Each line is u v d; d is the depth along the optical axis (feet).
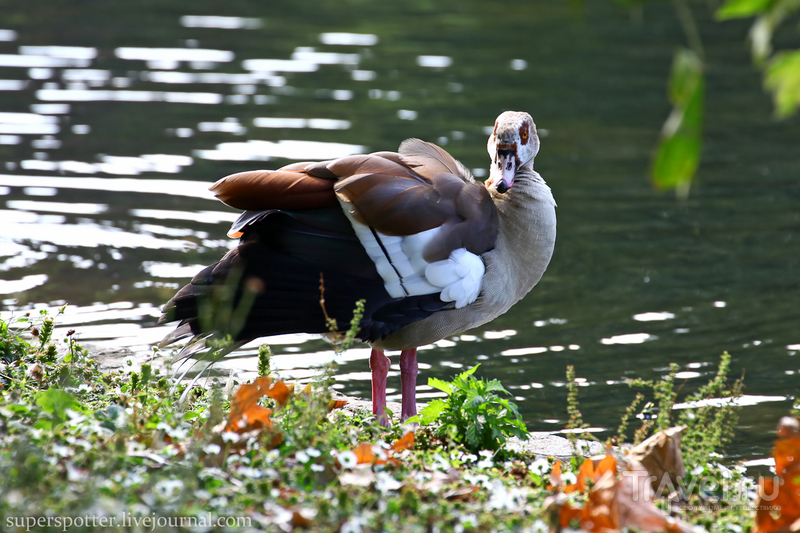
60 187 58.13
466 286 30.30
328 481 21.63
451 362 39.73
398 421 31.22
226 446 21.72
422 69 94.99
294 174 29.45
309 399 25.86
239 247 28.91
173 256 48.57
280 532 18.44
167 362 27.94
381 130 73.15
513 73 95.25
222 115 75.51
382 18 118.01
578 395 36.17
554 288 48.44
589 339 42.11
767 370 38.65
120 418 23.76
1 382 27.96
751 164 71.36
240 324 27.68
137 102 78.13
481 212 30.99
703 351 40.68
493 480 23.29
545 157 71.56
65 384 28.30
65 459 20.38
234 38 102.68
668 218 59.21
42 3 114.32
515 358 40.11
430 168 31.07
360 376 38.11
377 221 29.01
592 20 122.83
